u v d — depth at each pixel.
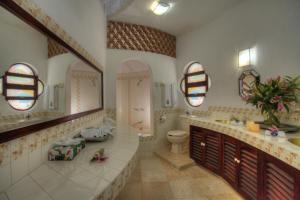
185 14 2.99
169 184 2.37
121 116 5.19
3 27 0.73
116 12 2.97
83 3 1.79
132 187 2.29
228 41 2.82
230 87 2.78
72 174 0.93
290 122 1.94
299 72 1.86
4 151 0.76
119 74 5.20
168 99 3.79
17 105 0.82
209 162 2.65
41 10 0.99
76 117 1.60
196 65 3.65
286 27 1.99
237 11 2.66
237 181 2.04
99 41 2.54
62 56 1.30
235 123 2.31
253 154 1.75
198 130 2.88
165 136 3.77
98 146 1.49
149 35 3.58
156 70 3.66
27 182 0.84
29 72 0.91
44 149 1.09
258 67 2.32
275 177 1.46
